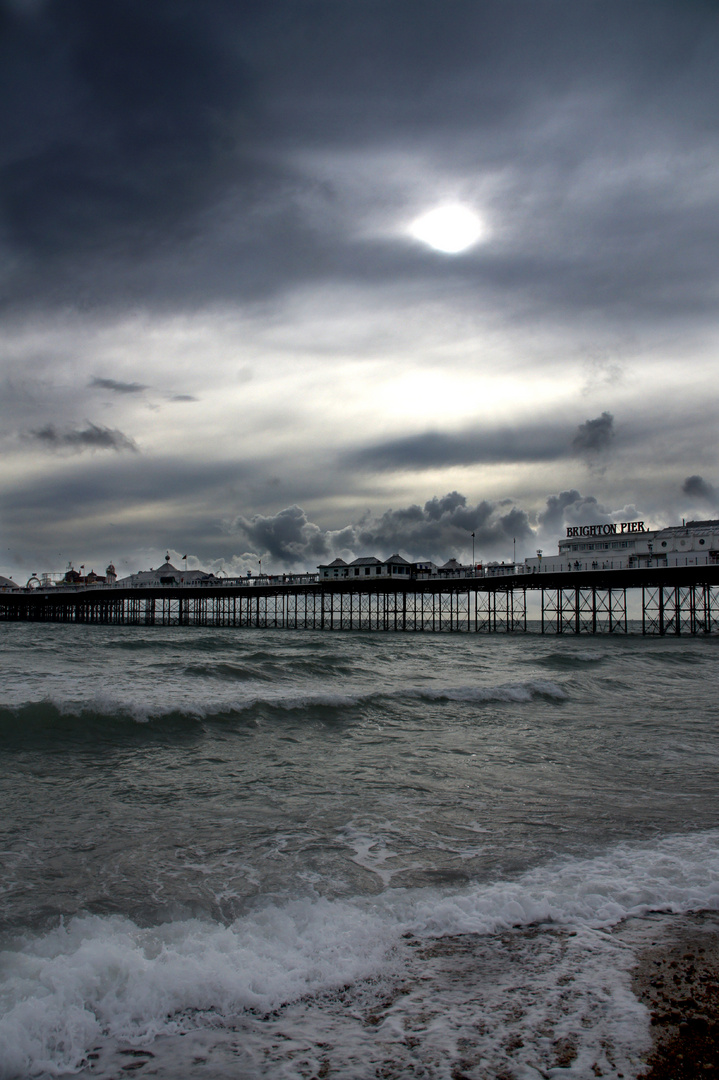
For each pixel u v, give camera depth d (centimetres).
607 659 4019
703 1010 632
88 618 12669
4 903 799
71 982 640
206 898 835
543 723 2027
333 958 712
